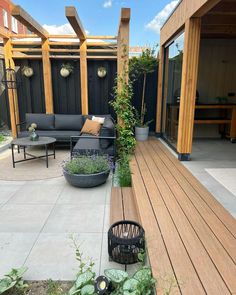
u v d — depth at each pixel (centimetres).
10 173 399
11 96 573
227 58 629
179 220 223
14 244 220
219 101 643
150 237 197
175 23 457
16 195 321
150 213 236
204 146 555
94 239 228
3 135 633
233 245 187
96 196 320
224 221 222
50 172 405
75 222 257
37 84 633
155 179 329
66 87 634
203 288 147
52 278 183
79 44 565
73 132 548
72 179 337
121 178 357
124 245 188
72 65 620
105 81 630
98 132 525
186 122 414
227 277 155
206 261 170
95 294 157
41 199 310
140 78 627
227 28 512
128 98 468
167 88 577
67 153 528
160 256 175
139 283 154
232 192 301
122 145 455
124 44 439
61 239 228
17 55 598
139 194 280
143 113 608
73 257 204
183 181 322
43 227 247
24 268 182
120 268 192
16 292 172
